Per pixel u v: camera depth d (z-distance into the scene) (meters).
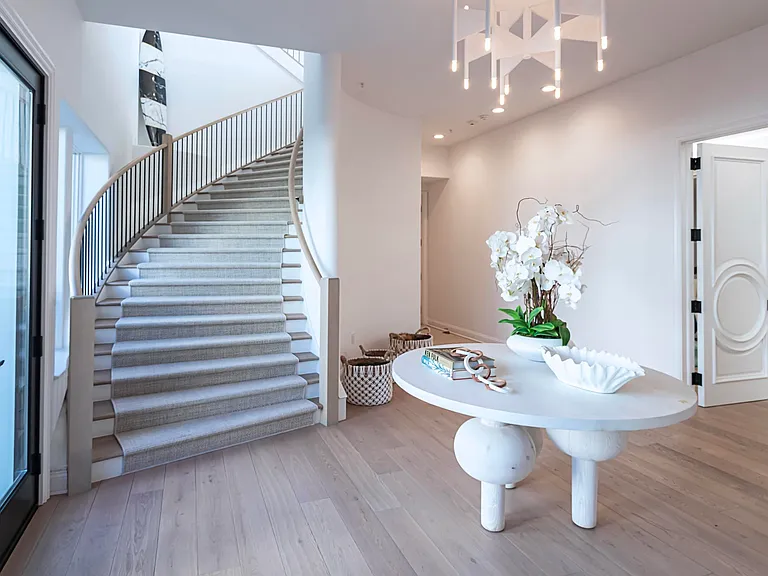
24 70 2.24
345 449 3.19
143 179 5.61
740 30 3.43
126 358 3.45
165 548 2.11
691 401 1.81
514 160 5.82
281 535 2.21
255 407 3.53
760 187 4.17
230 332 4.01
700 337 4.00
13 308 2.33
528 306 2.45
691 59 3.82
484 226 6.43
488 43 2.33
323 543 2.15
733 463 2.98
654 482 2.73
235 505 2.47
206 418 3.30
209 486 2.66
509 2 2.49
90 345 2.60
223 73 7.75
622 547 2.12
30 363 2.42
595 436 2.14
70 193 3.80
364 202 5.16
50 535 2.19
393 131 5.46
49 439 2.51
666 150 4.02
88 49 3.94
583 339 4.82
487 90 4.73
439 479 2.77
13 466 2.31
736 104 3.52
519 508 2.46
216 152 7.59
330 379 3.64
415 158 5.65
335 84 3.93
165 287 4.26
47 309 2.47
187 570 1.96
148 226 5.29
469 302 6.82
